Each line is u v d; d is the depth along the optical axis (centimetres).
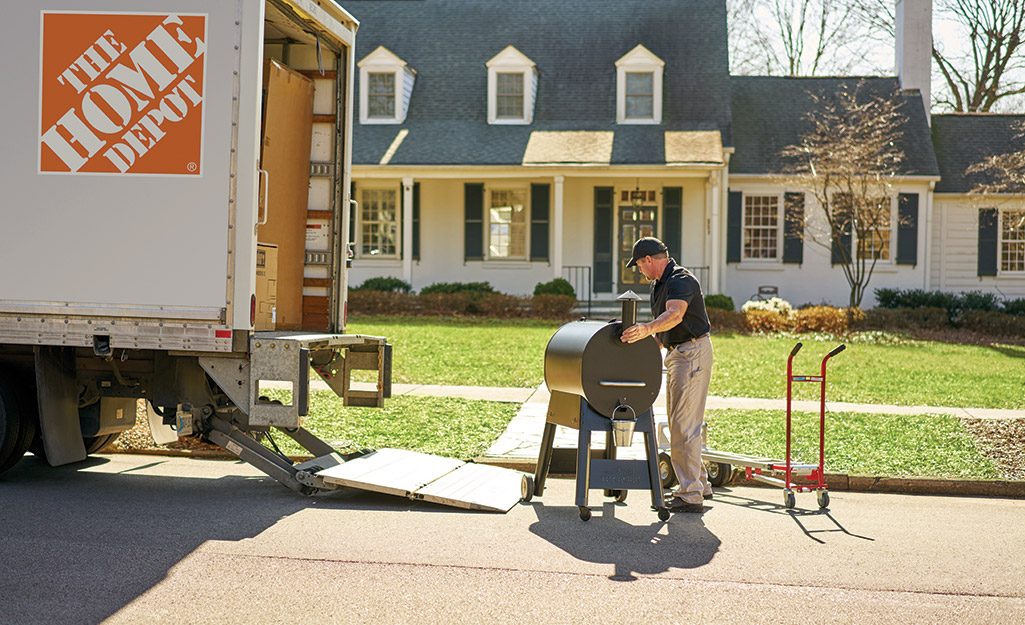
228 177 626
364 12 2911
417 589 462
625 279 2542
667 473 745
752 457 730
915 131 2606
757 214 2564
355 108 2656
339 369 783
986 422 1012
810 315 2080
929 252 2516
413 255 2584
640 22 2788
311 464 697
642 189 2534
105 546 525
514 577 485
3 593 441
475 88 2695
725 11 2794
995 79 3488
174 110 629
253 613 423
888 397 1209
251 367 641
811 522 634
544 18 2830
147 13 630
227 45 625
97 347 643
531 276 2556
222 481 736
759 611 439
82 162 636
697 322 659
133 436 894
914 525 630
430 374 1330
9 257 644
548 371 665
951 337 2086
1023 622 429
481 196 2548
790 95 2762
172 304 632
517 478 741
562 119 2605
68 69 637
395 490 654
